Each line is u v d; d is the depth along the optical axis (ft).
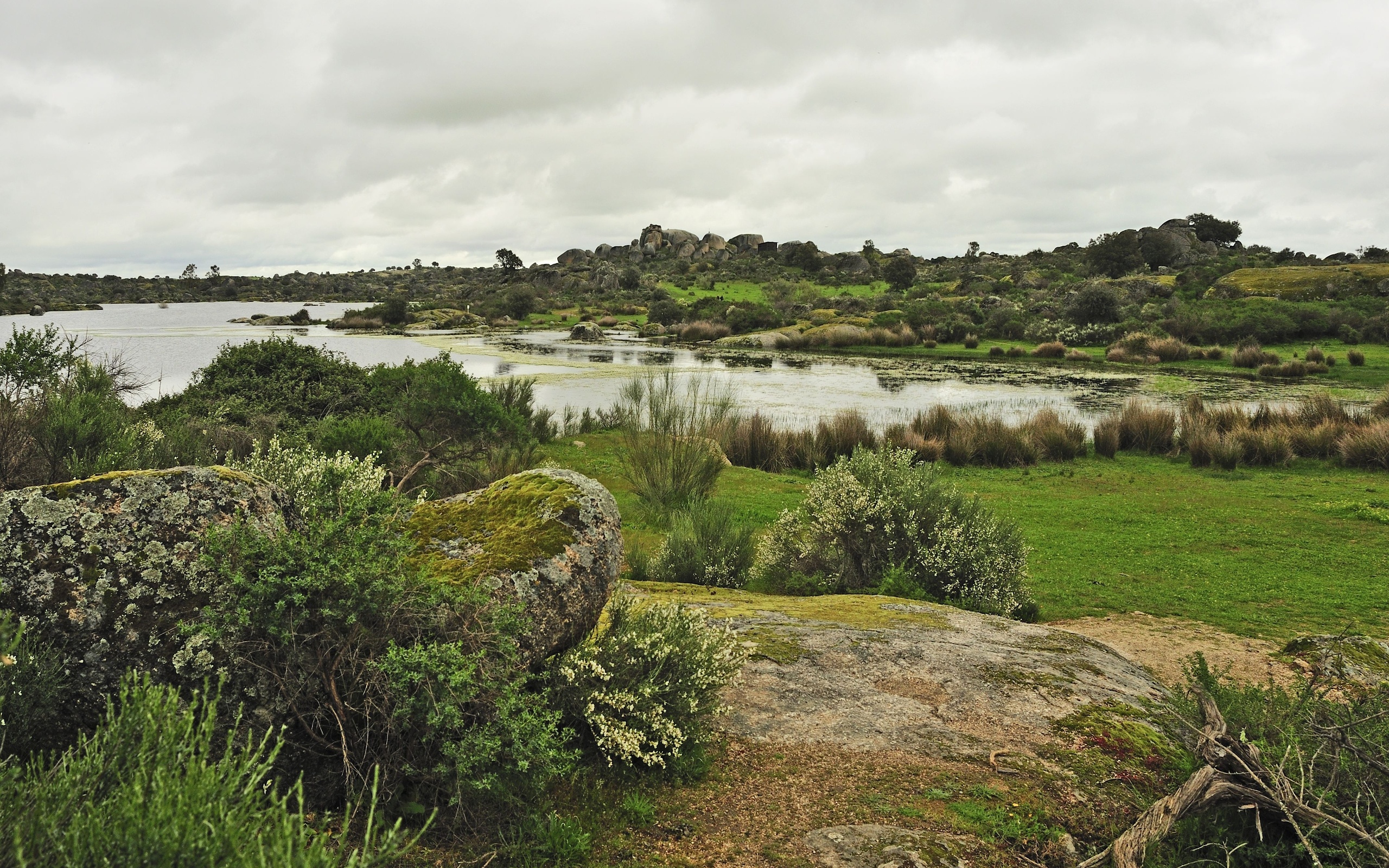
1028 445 72.59
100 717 9.26
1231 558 41.19
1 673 9.04
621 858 11.42
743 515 47.47
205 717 8.44
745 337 204.03
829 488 33.04
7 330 190.80
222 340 173.88
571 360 160.97
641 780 13.73
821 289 362.74
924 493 32.86
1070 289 271.28
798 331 211.82
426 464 46.03
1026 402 108.68
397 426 48.03
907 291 337.72
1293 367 134.10
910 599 28.14
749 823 12.69
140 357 126.31
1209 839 13.75
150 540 10.39
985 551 30.83
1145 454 75.92
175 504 10.76
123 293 599.16
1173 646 28.02
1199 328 182.50
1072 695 18.53
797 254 468.75
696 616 16.46
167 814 6.41
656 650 14.65
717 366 152.87
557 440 71.46
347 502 12.43
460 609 12.04
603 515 15.33
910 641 21.33
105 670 9.79
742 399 109.70
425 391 48.60
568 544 14.42
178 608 10.21
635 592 24.72
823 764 14.82
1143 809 14.25
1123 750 16.20
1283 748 14.34
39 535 10.03
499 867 10.64
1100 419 94.73
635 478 52.19
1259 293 240.73
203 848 6.35
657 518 46.01
